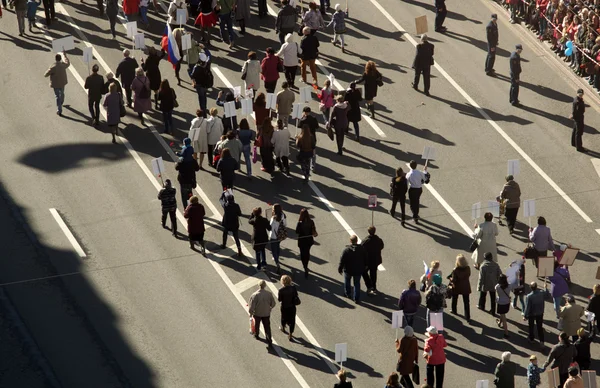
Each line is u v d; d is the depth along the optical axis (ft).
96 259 334.44
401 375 292.61
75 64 417.90
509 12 463.42
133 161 374.63
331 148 386.32
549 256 323.57
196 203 332.39
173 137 385.70
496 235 330.75
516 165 350.23
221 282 328.90
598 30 425.69
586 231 356.59
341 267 320.70
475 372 303.89
